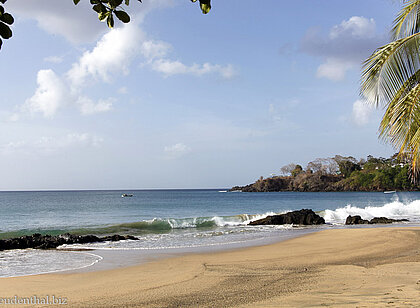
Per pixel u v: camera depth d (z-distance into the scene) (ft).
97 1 6.89
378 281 26.25
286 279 29.12
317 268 33.30
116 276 32.14
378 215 109.50
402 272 29.50
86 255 44.62
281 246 49.52
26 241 52.34
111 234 72.59
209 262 37.86
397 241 49.19
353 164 444.96
